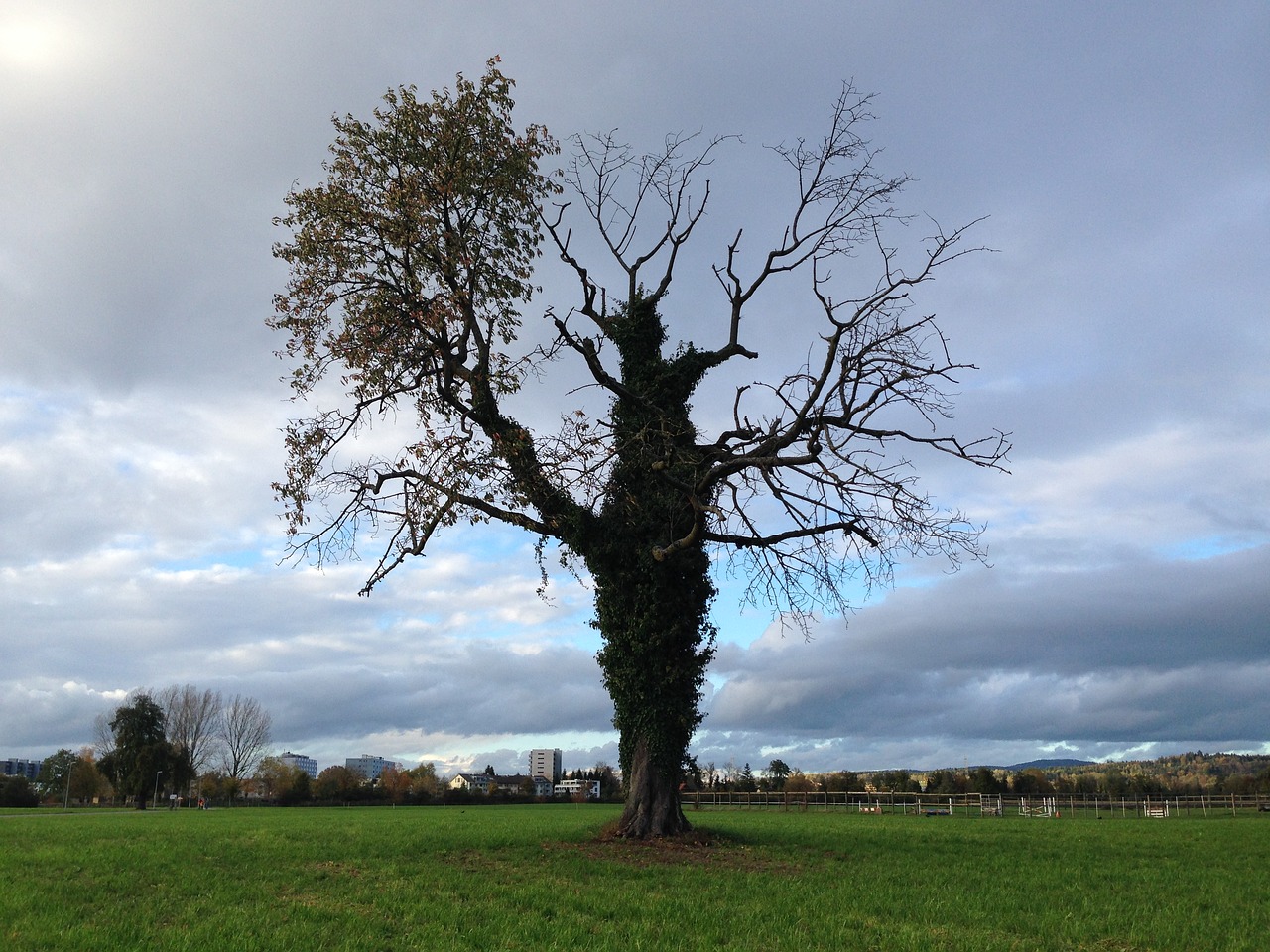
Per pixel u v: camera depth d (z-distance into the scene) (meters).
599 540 23.39
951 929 12.62
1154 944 12.06
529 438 20.86
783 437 20.84
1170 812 60.66
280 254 22.53
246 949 10.46
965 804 63.62
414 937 11.44
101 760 108.25
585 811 64.56
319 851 21.17
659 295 25.73
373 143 22.28
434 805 104.56
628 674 23.44
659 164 26.16
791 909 13.80
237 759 121.81
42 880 15.89
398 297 22.23
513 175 22.66
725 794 70.56
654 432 22.34
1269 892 17.30
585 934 11.75
